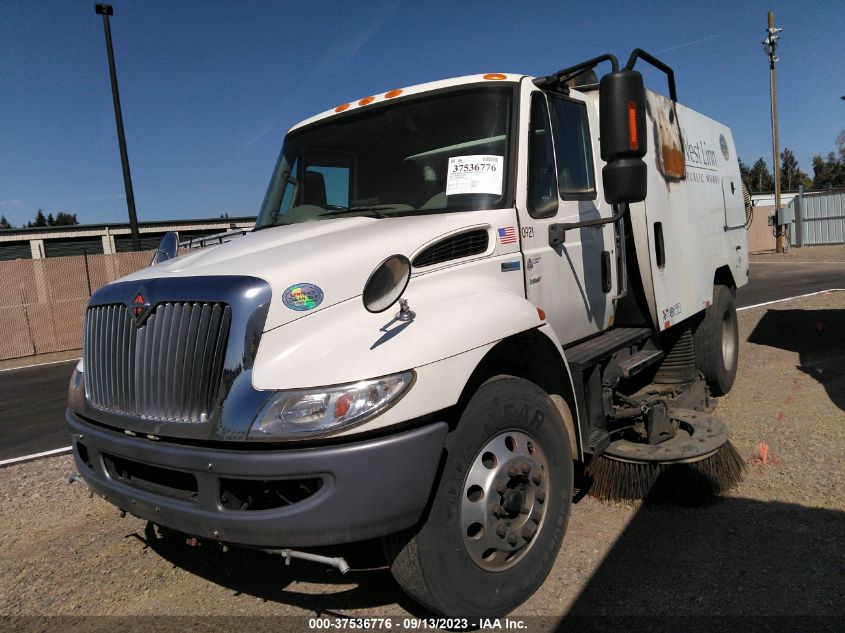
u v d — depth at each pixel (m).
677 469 3.96
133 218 16.98
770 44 29.48
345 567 2.44
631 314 4.78
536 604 3.05
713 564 3.27
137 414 2.83
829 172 78.94
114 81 16.23
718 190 6.21
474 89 3.72
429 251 3.02
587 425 3.63
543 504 3.16
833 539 3.41
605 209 4.34
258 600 3.28
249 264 2.83
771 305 12.49
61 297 15.93
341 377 2.44
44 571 3.73
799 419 5.39
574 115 4.22
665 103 5.16
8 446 6.74
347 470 2.37
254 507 2.58
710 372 5.99
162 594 3.41
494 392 2.93
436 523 2.67
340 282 2.77
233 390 2.52
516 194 3.48
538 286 3.59
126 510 2.93
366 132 3.98
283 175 4.37
